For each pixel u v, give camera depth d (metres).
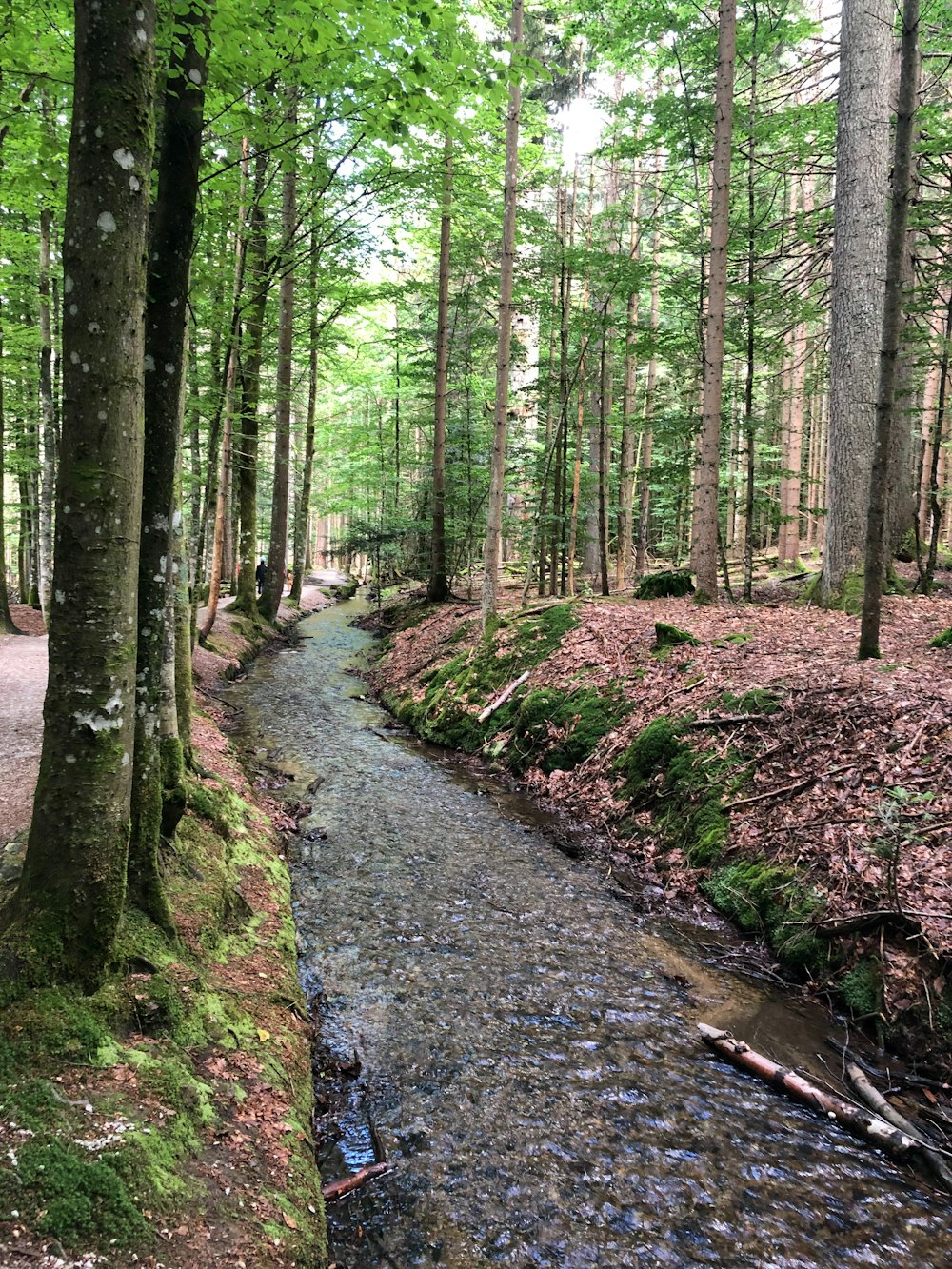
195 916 4.24
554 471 18.34
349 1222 3.14
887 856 5.19
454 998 4.91
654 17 11.73
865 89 10.54
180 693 6.12
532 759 9.65
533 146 15.60
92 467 2.82
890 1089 4.10
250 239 10.66
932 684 6.73
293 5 4.14
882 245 10.67
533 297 16.05
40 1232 2.11
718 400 12.04
